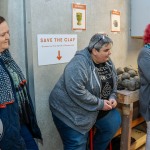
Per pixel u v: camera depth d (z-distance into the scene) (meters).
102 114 2.14
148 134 2.31
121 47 3.02
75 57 1.91
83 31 2.44
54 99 2.02
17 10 1.91
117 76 2.32
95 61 1.98
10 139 1.37
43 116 2.19
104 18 2.69
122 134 2.37
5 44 1.45
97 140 2.27
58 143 2.39
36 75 2.08
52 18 2.13
